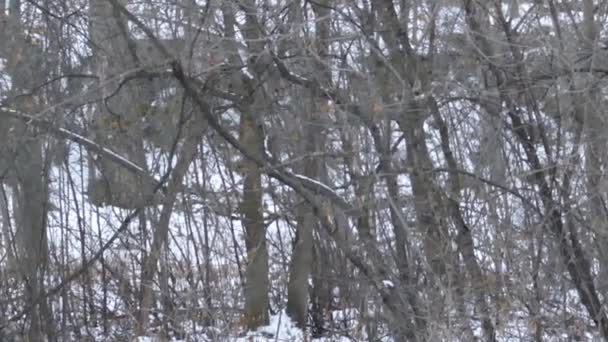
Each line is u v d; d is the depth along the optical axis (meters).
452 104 13.74
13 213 16.80
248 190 15.26
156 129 14.99
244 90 13.43
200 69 12.62
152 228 15.59
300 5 12.64
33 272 15.52
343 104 12.19
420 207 12.50
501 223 12.95
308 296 17.89
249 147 14.13
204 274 16.17
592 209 12.90
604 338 12.61
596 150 12.70
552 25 13.30
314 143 13.73
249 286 16.75
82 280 16.83
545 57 12.88
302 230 16.80
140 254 18.12
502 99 13.16
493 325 12.24
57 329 15.78
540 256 12.68
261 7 12.77
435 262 12.34
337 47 13.16
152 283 15.12
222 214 15.81
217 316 14.98
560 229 12.76
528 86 12.74
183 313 14.78
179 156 14.93
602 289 13.02
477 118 13.77
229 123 14.98
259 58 12.47
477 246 12.90
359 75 12.25
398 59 12.47
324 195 12.59
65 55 15.02
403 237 12.46
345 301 16.19
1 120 14.57
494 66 12.59
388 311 12.83
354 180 12.31
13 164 15.08
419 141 12.58
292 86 13.83
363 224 12.45
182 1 13.17
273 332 16.92
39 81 14.83
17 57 14.80
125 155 16.06
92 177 17.55
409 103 12.38
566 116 12.80
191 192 15.48
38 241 15.98
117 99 14.56
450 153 12.65
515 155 13.03
